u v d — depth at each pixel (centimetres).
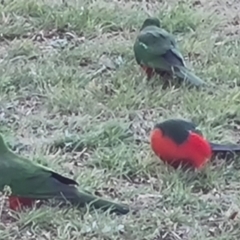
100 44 986
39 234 654
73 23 1026
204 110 846
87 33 1017
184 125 733
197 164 730
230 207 696
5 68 916
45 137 797
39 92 878
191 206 695
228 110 841
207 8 1110
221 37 1029
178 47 939
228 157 756
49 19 1026
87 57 952
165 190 710
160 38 891
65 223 659
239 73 927
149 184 727
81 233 652
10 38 998
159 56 884
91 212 669
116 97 860
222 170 739
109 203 675
